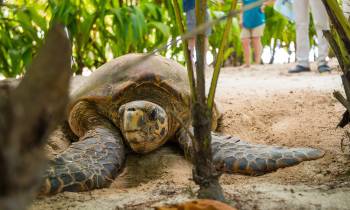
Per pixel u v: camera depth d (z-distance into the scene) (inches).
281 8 237.5
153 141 122.3
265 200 80.3
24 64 234.5
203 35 70.2
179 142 129.6
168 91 131.5
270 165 109.7
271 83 191.2
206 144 72.5
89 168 106.3
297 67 225.0
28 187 30.1
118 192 98.5
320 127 132.1
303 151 114.3
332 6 86.7
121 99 131.3
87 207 84.7
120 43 243.6
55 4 242.2
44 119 31.9
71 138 147.8
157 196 88.4
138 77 131.3
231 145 119.4
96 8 249.3
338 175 101.5
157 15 263.6
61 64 34.6
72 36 236.8
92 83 139.6
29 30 235.3
